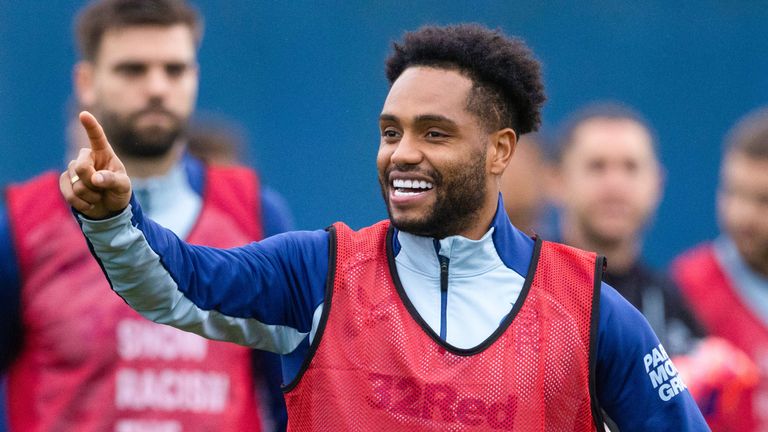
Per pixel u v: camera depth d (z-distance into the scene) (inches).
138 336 666.8
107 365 662.5
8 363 674.8
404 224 473.7
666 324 777.6
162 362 668.7
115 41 681.0
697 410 496.4
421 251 482.9
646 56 1123.9
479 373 468.1
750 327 946.7
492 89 487.8
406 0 1066.7
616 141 798.5
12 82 1007.0
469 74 483.2
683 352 772.6
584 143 803.4
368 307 475.2
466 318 477.1
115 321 664.4
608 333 479.8
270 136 1056.8
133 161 689.6
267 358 682.8
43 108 1009.5
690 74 1128.8
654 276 791.7
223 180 710.5
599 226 792.9
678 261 978.7
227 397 674.2
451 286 480.7
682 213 1131.3
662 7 1125.1
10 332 669.3
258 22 1058.7
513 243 491.2
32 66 1008.9
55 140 1008.9
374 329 472.1
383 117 480.1
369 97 1064.2
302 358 479.8
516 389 467.8
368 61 1064.8
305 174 1058.7
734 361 708.0
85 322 663.1
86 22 695.1
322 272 480.4
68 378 663.8
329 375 470.3
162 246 439.5
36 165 1005.2
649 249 1128.2
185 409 668.1
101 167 422.3
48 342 666.2
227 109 1052.5
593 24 1114.7
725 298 951.6
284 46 1061.1
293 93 1061.1
